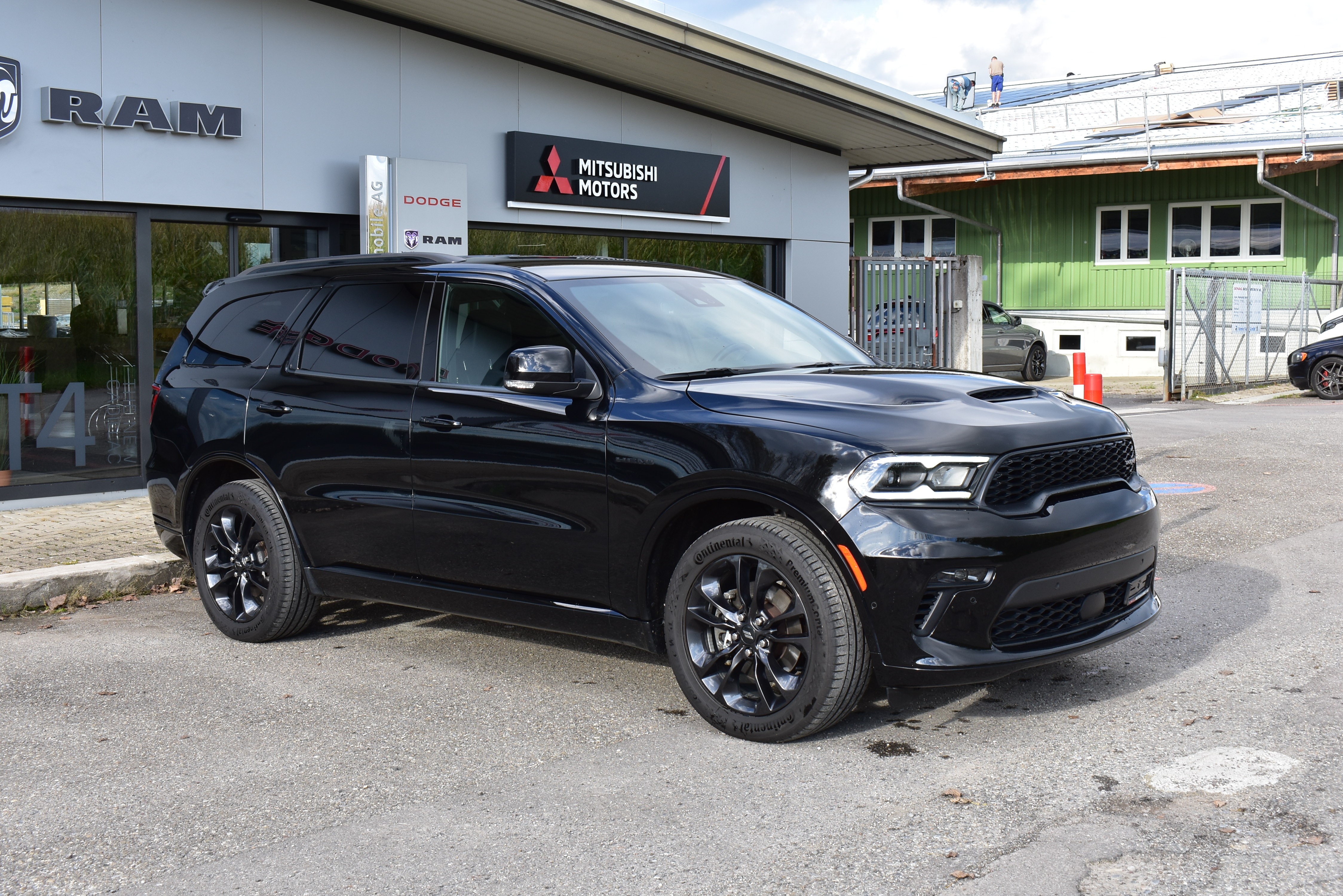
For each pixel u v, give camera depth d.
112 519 9.12
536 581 5.12
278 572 6.01
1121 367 28.84
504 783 4.19
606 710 4.98
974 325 18.50
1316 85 27.58
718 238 15.02
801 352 5.56
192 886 3.44
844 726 4.69
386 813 3.94
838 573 4.34
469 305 5.51
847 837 3.66
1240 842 3.52
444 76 12.09
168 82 10.26
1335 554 7.76
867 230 32.25
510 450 5.12
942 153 16.95
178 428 6.49
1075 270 29.47
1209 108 28.05
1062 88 33.50
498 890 3.37
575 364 5.06
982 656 4.25
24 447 9.80
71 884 3.47
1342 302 26.05
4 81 9.34
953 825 3.72
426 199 11.59
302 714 5.00
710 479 4.54
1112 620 4.72
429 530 5.45
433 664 5.74
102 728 4.86
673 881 3.39
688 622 4.68
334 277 6.13
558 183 12.95
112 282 10.18
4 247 9.61
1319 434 14.41
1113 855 3.46
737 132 14.99
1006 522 4.23
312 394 5.92
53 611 6.94
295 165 11.07
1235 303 22.67
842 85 14.25
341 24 11.31
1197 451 13.06
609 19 11.72
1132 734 4.51
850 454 4.30
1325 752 4.24
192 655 5.98
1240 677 5.19
